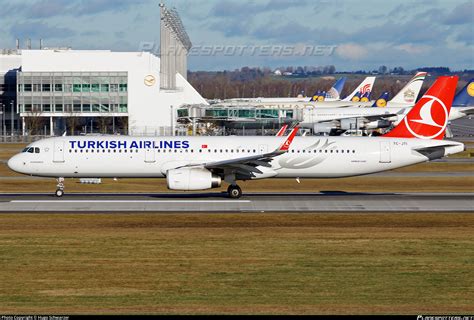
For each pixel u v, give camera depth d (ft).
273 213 637.71
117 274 419.95
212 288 391.04
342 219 607.78
